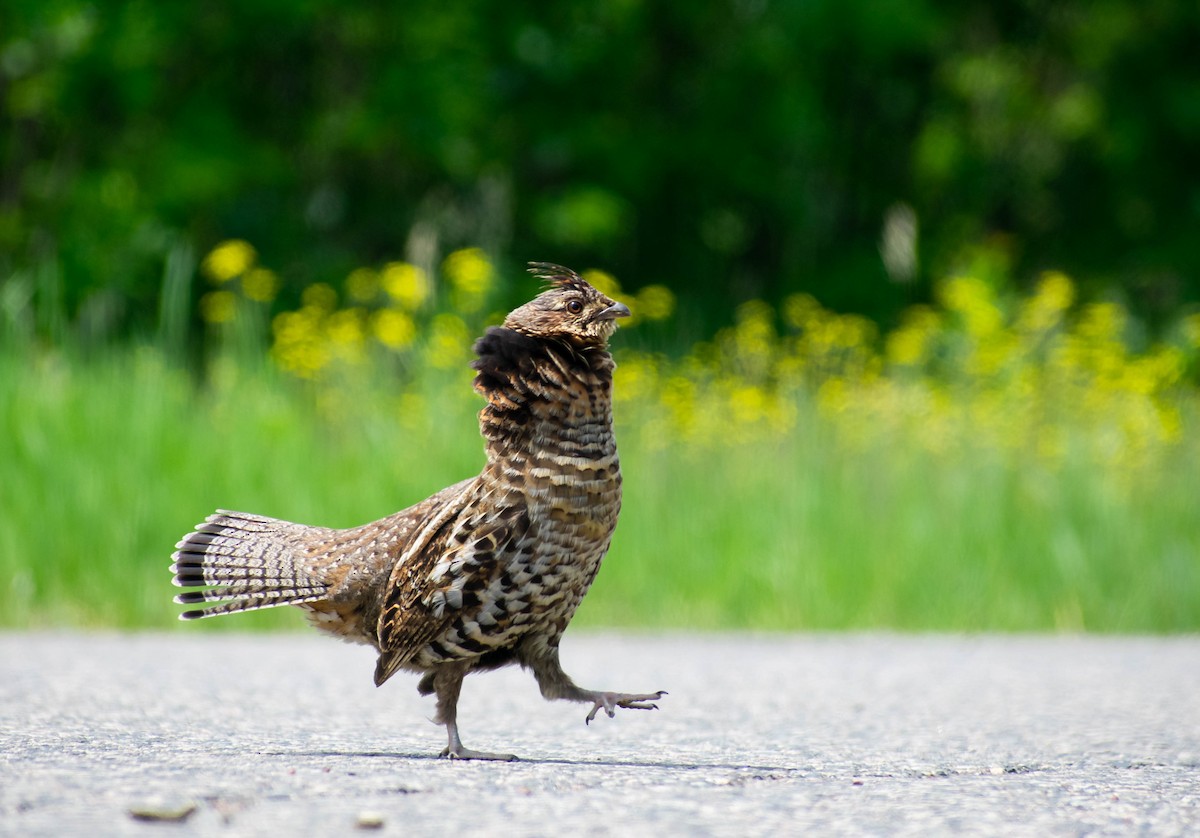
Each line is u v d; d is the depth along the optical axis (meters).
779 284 65.38
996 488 30.69
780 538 28.88
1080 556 29.25
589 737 14.58
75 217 54.47
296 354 32.50
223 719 15.04
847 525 29.42
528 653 13.35
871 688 18.97
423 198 62.09
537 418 13.00
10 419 28.30
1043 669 21.17
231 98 60.94
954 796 10.84
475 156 61.53
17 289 32.50
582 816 9.61
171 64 59.59
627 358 35.81
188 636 25.14
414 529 13.81
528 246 62.72
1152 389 35.78
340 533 14.32
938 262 66.12
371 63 61.66
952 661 22.20
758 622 27.89
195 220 56.56
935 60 71.00
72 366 30.80
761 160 65.50
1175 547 29.83
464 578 12.77
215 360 33.69
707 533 29.06
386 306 53.97
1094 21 69.81
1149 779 11.97
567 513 12.92
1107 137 68.69
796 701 17.69
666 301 40.19
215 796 9.83
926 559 28.98
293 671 19.86
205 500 27.72
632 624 27.88
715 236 67.50
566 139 62.72
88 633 25.33
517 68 63.72
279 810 9.48
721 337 58.06
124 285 53.34
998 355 36.88
